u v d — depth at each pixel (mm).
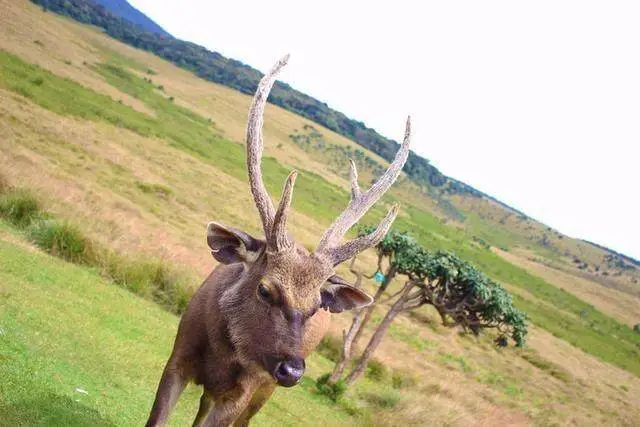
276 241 5449
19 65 85500
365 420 17094
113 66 154875
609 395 58781
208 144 111625
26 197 20281
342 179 184375
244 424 7535
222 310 5664
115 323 12117
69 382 7246
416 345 40875
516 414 30797
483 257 169250
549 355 66000
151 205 43844
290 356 5223
